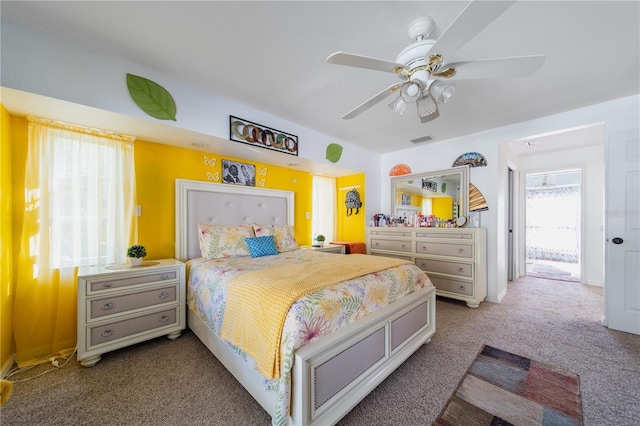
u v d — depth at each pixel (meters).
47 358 1.91
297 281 1.56
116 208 2.27
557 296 3.47
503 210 3.48
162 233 2.60
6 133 1.77
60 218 2.01
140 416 1.37
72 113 1.82
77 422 1.33
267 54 1.79
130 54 1.80
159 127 2.11
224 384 1.63
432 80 1.44
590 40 1.62
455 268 3.20
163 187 2.62
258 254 2.68
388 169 4.43
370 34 1.59
